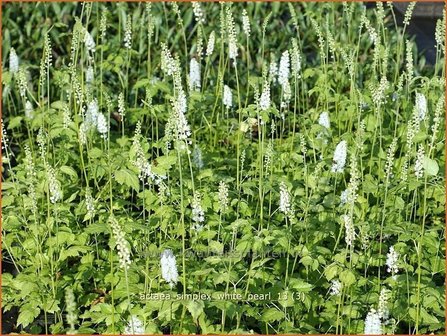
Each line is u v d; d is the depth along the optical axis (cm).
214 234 267
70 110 322
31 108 328
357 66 368
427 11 493
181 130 245
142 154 256
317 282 266
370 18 426
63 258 262
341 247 281
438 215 300
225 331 253
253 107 292
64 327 262
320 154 322
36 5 420
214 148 329
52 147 326
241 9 432
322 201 297
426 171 251
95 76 364
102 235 292
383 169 312
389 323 248
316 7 436
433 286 258
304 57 383
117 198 303
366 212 289
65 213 282
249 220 274
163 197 270
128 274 259
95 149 295
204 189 282
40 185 276
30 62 398
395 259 252
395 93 333
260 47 400
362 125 296
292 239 276
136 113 335
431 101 329
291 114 356
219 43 396
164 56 274
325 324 257
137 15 410
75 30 307
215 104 331
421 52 412
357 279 261
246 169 313
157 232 285
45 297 261
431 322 247
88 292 272
